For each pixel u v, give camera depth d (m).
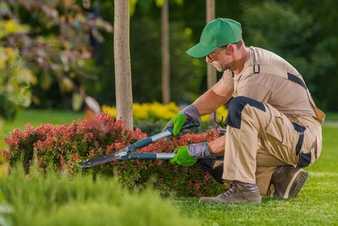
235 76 9.72
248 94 9.49
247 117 9.28
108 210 6.37
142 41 40.56
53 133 10.41
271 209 9.20
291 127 9.55
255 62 9.60
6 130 20.16
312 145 9.72
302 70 43.84
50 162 9.80
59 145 10.18
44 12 4.73
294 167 9.85
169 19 45.09
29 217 6.18
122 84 11.17
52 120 30.95
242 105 9.27
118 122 10.21
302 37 44.38
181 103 40.81
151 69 40.72
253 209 9.16
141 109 18.36
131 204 6.52
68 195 7.28
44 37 4.80
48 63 4.76
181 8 45.09
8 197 7.04
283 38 44.34
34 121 30.00
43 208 6.75
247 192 9.41
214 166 9.72
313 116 9.78
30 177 7.94
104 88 39.94
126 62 11.18
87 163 9.59
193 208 9.15
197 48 9.62
